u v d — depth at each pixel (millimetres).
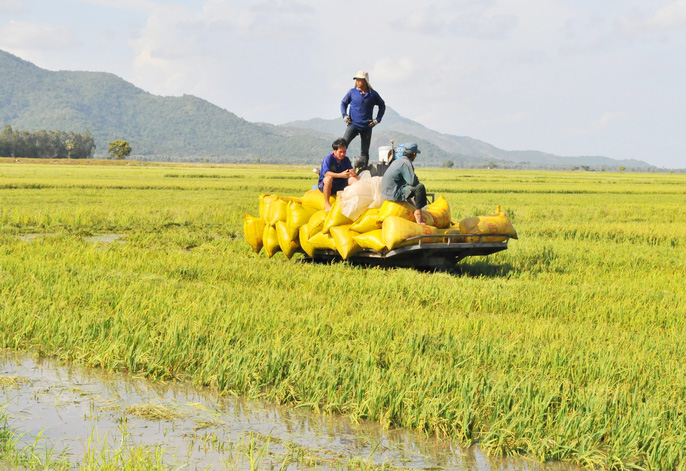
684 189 61531
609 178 108000
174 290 9547
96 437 4805
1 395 5645
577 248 16781
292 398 5672
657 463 4551
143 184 48375
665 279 12695
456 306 9508
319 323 7555
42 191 38938
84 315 7664
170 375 6211
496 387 5492
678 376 6129
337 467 4457
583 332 7930
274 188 47438
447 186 59281
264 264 12703
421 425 5066
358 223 12344
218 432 5000
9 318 7520
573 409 5312
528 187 59938
